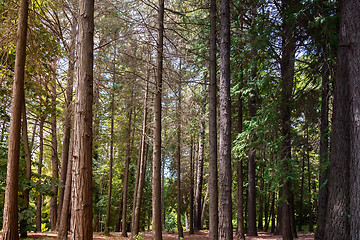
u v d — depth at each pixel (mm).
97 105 15070
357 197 6242
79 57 5020
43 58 10734
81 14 5113
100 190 23719
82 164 4727
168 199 28109
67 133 15891
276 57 10773
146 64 13266
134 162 24500
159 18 11133
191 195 21688
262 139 10766
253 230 17016
